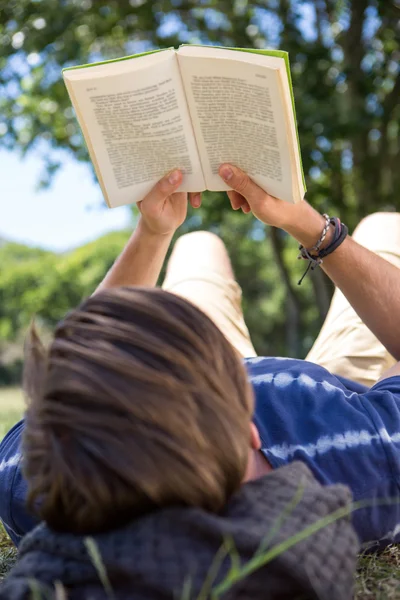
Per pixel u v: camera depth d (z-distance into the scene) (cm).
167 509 85
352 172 955
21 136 955
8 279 2741
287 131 143
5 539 178
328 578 89
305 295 1638
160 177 161
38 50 681
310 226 156
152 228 168
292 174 148
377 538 127
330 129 730
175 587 83
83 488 82
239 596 87
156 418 81
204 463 83
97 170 162
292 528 89
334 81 822
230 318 222
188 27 834
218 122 150
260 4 830
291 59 795
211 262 233
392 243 218
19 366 2622
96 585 87
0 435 325
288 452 122
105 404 82
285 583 89
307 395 129
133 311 88
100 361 84
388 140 909
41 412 85
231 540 85
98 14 731
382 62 882
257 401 128
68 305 2691
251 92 141
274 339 2242
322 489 96
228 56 140
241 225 1548
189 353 85
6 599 88
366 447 122
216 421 85
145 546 84
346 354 210
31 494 89
